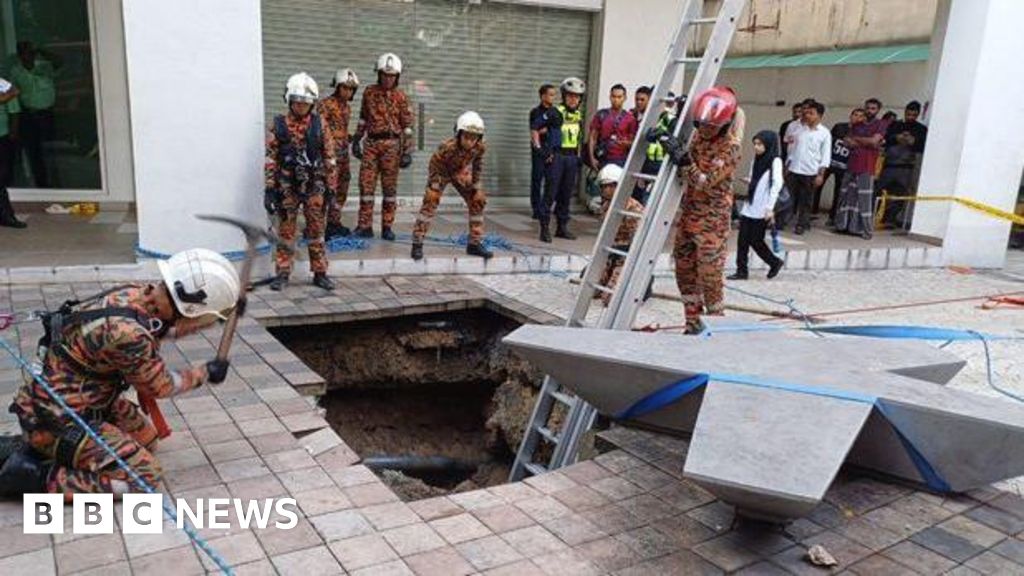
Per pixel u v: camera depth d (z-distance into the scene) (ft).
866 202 31.19
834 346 12.51
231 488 10.56
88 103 27.86
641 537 10.02
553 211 31.19
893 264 29.30
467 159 22.35
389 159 24.75
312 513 10.09
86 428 9.52
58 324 9.75
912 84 37.32
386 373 20.39
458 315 21.03
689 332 17.61
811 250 27.91
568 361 11.50
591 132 28.76
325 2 28.17
